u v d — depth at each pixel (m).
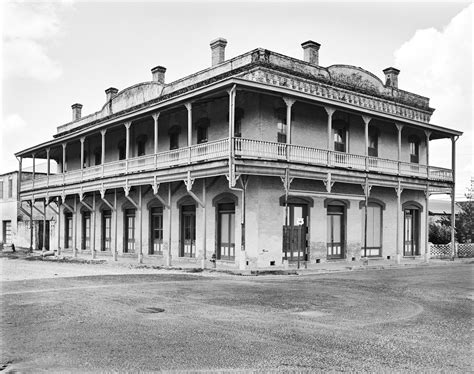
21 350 8.02
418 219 29.91
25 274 20.19
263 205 21.73
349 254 25.53
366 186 24.30
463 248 31.80
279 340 8.66
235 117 23.19
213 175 20.61
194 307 11.86
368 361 7.46
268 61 22.81
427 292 15.09
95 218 31.19
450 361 7.52
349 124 26.03
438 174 28.70
